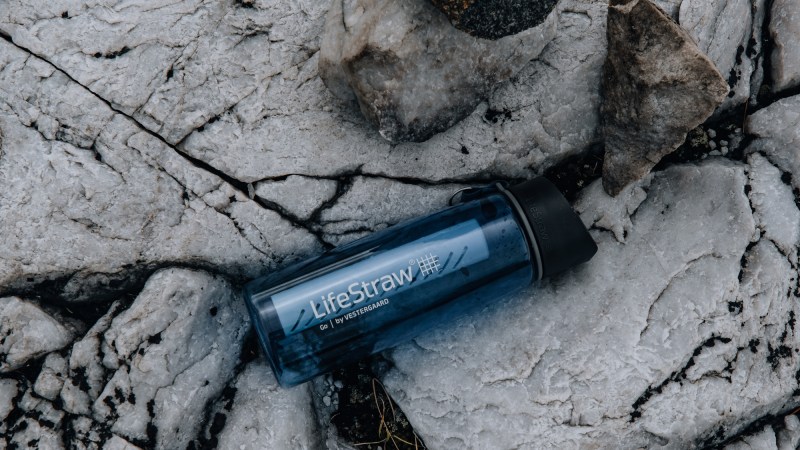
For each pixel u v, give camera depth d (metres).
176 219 0.78
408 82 0.74
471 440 0.79
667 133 0.76
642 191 0.82
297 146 0.79
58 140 0.76
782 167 0.81
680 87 0.73
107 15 0.77
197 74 0.78
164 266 0.78
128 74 0.77
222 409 0.78
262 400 0.78
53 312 0.78
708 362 0.79
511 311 0.81
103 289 0.78
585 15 0.81
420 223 0.76
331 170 0.79
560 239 0.76
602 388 0.78
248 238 0.79
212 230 0.78
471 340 0.80
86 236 0.77
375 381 0.81
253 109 0.78
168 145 0.77
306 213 0.79
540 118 0.81
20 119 0.76
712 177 0.81
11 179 0.76
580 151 0.82
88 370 0.76
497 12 0.72
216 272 0.79
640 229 0.81
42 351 0.76
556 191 0.76
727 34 0.80
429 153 0.80
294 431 0.78
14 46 0.76
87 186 0.76
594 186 0.82
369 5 0.73
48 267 0.77
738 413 0.79
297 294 0.74
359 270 0.75
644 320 0.79
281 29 0.79
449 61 0.75
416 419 0.80
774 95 0.82
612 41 0.76
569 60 0.81
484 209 0.76
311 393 0.80
